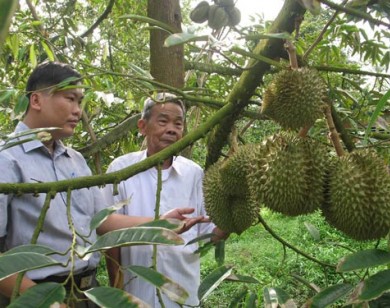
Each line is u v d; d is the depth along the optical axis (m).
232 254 5.78
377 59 2.32
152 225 0.93
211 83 2.99
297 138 1.43
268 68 1.55
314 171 1.38
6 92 1.49
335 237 5.75
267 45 1.53
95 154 2.70
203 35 1.21
